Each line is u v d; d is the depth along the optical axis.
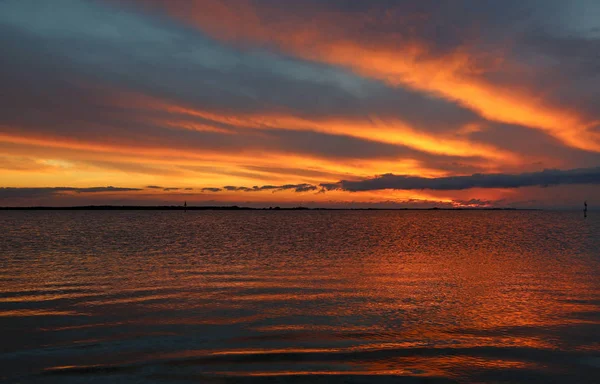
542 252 47.38
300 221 154.25
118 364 13.45
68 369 13.05
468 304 21.47
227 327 17.50
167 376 12.61
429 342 15.63
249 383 12.21
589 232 85.56
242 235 75.69
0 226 104.50
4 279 28.58
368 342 15.66
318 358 14.06
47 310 20.05
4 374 12.67
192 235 74.88
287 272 32.09
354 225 123.19
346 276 30.23
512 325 17.72
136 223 127.19
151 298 22.70
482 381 12.41
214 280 28.38
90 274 30.81
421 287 25.98
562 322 18.09
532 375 12.79
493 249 51.28
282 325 17.83
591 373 12.89
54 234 76.00
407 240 65.94
